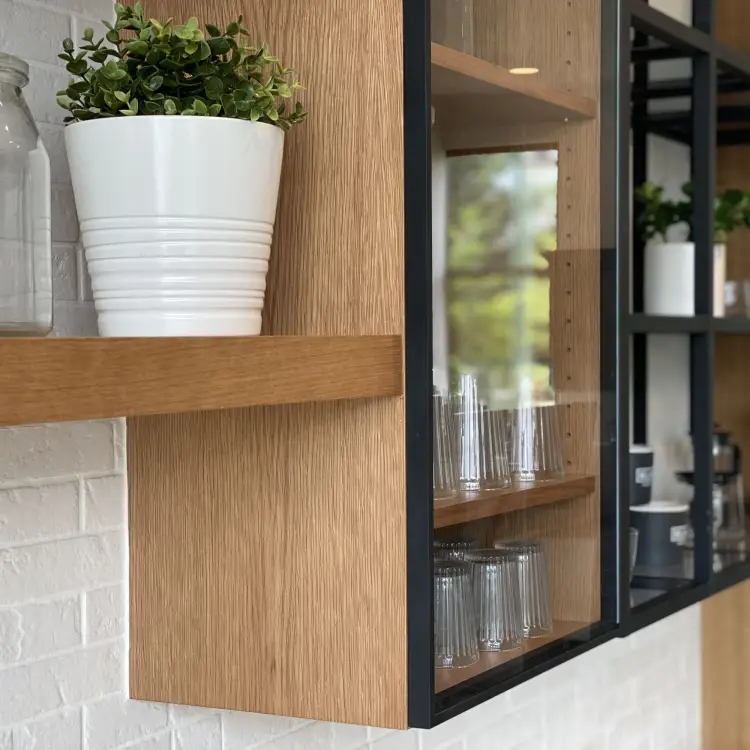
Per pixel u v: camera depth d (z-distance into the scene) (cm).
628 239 155
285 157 117
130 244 101
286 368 100
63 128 118
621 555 152
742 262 207
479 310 121
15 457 113
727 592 251
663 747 243
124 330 103
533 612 130
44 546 116
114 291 103
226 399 94
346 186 114
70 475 119
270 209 107
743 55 199
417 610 112
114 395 84
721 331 196
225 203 102
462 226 117
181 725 132
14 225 95
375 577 114
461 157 117
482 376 122
